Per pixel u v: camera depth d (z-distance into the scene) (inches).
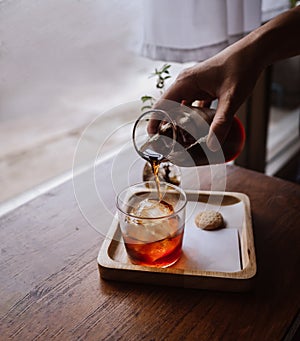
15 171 51.8
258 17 44.5
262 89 56.9
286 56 32.1
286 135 78.7
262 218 33.2
